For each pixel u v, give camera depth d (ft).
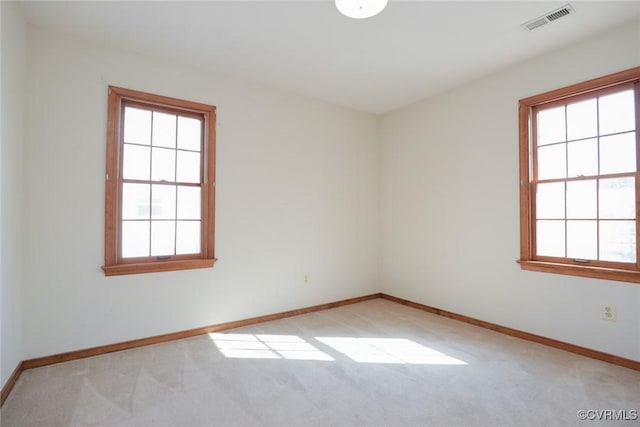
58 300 8.48
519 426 5.94
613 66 8.42
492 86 11.12
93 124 8.99
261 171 11.98
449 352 9.20
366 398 6.85
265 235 12.06
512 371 8.04
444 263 12.69
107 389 7.14
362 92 12.76
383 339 10.17
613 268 8.55
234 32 8.59
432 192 13.20
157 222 10.09
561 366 8.29
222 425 5.97
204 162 10.94
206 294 10.75
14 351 7.43
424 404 6.63
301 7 7.54
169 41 9.04
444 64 10.42
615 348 8.39
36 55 8.27
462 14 7.80
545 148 10.07
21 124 7.84
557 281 9.51
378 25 8.27
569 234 9.48
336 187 14.11
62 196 8.55
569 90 9.23
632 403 6.63
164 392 7.04
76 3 7.36
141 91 9.68
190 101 10.50
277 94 12.39
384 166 15.46
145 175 9.92
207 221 10.81
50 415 6.22
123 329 9.34
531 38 8.89
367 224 15.19
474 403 6.66
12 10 7.06
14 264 7.44
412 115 14.07
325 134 13.78
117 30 8.50
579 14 7.80
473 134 11.71
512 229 10.57
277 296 12.34
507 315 10.68
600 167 8.90
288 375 7.84
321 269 13.60
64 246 8.57
